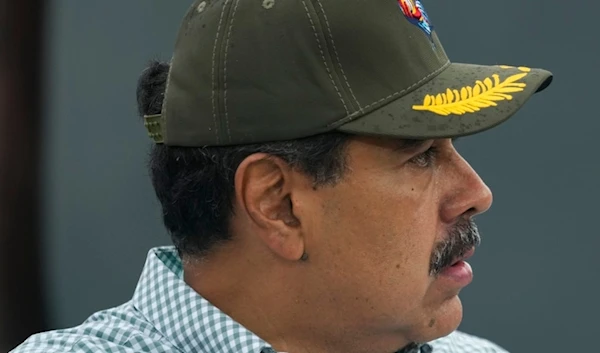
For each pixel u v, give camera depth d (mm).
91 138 4234
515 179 4426
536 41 4520
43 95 4082
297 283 2061
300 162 1981
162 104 2188
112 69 4277
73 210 4188
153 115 2178
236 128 1989
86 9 4277
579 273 4281
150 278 2250
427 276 2061
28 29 3984
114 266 4199
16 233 4027
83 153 4219
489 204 2109
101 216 4215
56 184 4164
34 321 4059
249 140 1985
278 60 1949
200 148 2059
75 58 4227
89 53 4246
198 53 2033
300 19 1945
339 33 1944
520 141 4453
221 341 2076
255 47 1963
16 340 4000
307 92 1945
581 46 4484
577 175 4379
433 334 2115
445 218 2080
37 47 4027
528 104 4473
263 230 2039
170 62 2232
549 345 4227
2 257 4008
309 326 2088
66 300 4137
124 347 2125
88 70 4234
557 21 4523
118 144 4262
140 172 4250
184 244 2176
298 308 2076
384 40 1970
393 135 1918
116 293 4184
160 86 2227
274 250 2037
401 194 2006
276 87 1952
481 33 4520
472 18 4527
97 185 4223
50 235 4141
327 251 2018
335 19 1945
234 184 2031
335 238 2008
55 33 4148
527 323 4258
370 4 1974
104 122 4258
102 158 4242
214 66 1997
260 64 1958
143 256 4227
